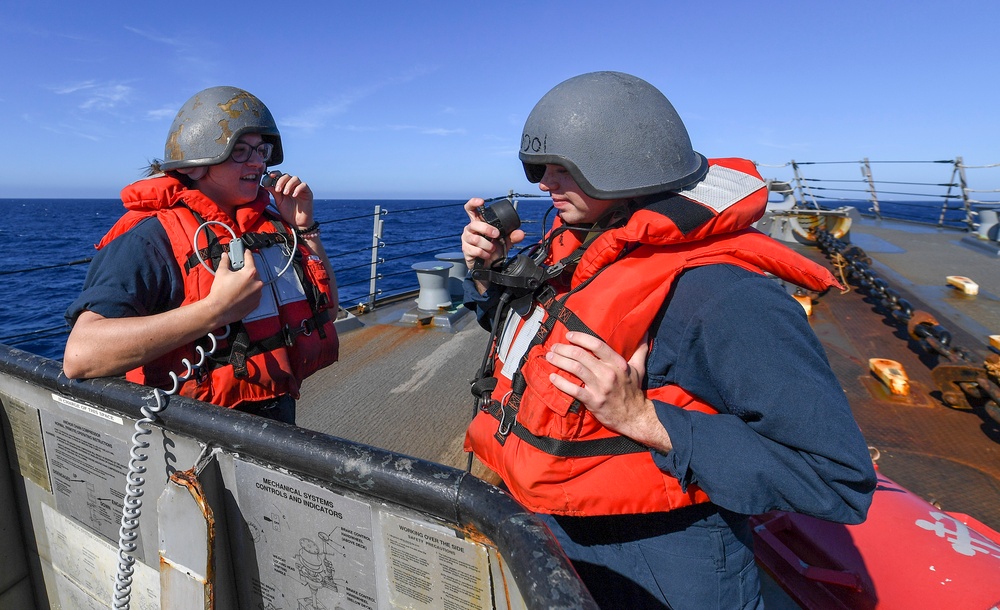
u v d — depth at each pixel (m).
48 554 1.73
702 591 1.28
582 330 1.16
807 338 1.09
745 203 1.14
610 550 1.35
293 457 1.02
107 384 1.32
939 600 1.50
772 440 1.11
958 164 10.91
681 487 1.15
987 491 2.65
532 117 1.29
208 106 1.66
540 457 1.19
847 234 8.02
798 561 1.72
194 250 1.58
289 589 1.16
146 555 1.37
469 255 1.51
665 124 1.19
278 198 1.92
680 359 1.18
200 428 1.14
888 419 3.34
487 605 0.91
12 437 1.70
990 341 3.78
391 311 6.11
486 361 1.53
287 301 1.76
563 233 1.54
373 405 3.68
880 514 1.81
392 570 1.00
